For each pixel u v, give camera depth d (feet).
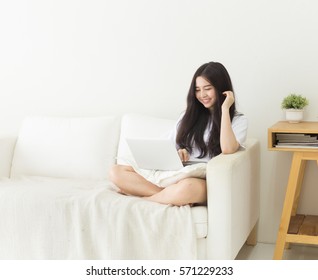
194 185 7.41
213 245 7.20
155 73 10.39
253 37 9.63
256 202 9.38
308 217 9.41
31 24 11.20
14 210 7.82
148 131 9.65
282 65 9.52
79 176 9.88
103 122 10.12
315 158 8.25
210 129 8.62
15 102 11.54
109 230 7.39
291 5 9.34
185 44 10.10
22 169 10.25
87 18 10.75
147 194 8.05
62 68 11.07
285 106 9.16
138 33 10.41
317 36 9.27
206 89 8.41
